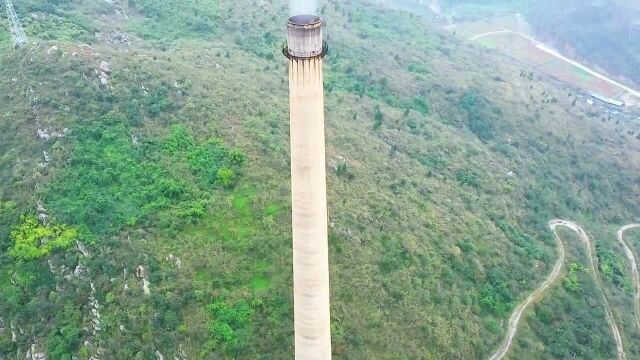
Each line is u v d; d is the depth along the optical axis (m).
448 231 90.44
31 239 72.94
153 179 80.94
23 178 79.94
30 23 117.31
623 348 91.62
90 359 64.31
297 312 52.22
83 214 74.50
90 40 119.19
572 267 100.25
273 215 76.38
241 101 98.00
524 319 86.31
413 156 111.31
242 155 84.19
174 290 66.94
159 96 93.81
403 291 75.31
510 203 110.56
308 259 49.31
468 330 77.81
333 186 86.88
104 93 91.25
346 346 67.12
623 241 120.25
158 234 72.75
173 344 63.84
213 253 71.12
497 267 90.62
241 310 66.25
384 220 84.25
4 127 86.06
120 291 67.69
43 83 90.38
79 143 83.88
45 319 68.44
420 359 70.00
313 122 45.03
